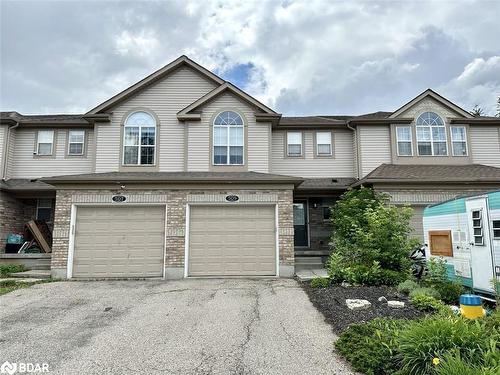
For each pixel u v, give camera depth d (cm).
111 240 1091
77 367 455
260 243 1104
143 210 1111
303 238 1505
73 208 1095
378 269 888
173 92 1423
